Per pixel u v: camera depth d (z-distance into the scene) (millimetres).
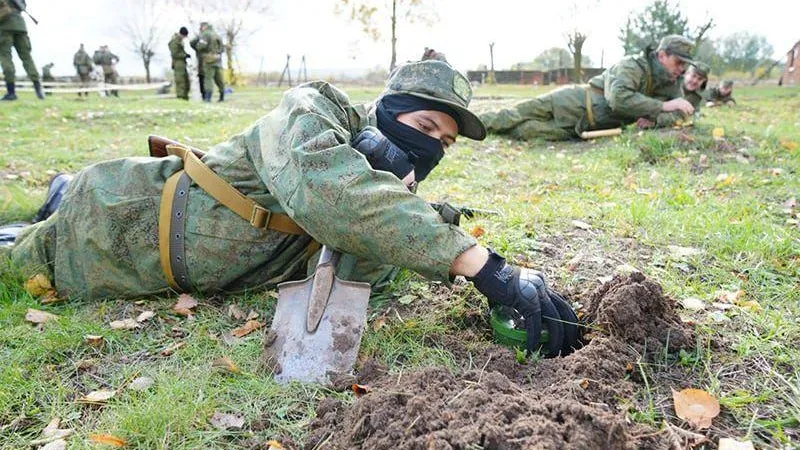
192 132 9062
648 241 3193
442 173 5594
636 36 30453
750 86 30484
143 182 2592
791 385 1870
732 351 2102
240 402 1915
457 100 2361
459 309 2441
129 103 12641
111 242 2588
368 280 2613
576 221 3547
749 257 2928
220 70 16828
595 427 1518
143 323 2498
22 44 11789
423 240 1983
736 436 1685
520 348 2135
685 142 6219
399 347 2197
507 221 3580
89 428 1825
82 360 2217
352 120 2408
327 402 1827
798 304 2443
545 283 2121
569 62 41938
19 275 2760
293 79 40312
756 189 4566
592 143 7238
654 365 2000
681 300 2486
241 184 2500
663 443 1633
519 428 1495
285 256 2611
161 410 1815
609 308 2111
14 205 4117
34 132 8547
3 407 1918
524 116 7648
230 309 2539
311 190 2006
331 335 2041
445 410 1608
